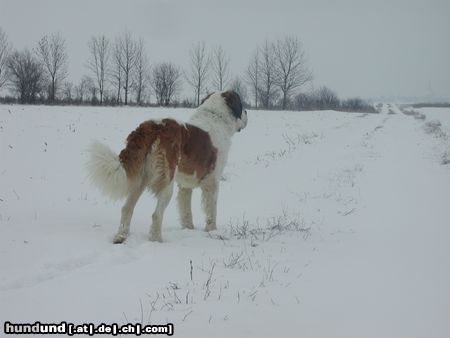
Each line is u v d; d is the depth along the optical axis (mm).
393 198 10531
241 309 4113
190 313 3949
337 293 4664
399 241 7039
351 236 7422
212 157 7688
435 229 7793
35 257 5301
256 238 7109
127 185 6523
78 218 7887
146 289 4500
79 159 14469
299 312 4113
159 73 58156
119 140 18547
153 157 6641
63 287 4441
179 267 5359
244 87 63781
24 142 16188
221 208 10055
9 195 9734
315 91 78125
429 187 11781
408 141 22859
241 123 8484
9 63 51406
